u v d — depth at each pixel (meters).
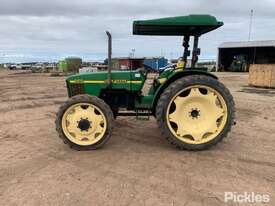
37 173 4.27
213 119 5.21
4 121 7.52
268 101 10.64
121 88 5.53
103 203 3.45
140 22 5.11
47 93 13.31
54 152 5.15
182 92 5.15
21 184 3.92
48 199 3.53
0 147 5.45
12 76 28.33
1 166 4.53
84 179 4.07
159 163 4.63
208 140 5.19
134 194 3.65
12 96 12.24
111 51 5.40
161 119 5.10
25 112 8.68
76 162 4.68
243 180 4.04
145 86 6.11
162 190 3.76
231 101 5.17
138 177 4.12
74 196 3.60
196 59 5.64
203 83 5.09
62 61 37.47
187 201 3.50
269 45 36.03
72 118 5.14
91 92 5.57
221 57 37.81
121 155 4.98
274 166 4.52
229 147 5.40
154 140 5.84
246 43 36.84
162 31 5.80
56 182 3.98
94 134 5.21
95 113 5.20
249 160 4.76
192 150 5.18
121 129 6.67
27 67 56.38
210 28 5.34
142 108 5.61
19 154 5.06
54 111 8.83
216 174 4.23
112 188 3.81
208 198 3.57
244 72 32.56
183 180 4.03
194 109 5.19
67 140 5.16
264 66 15.30
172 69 5.64
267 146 5.45
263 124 7.12
